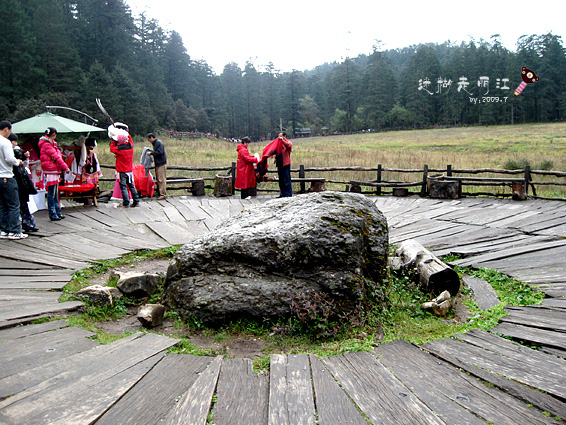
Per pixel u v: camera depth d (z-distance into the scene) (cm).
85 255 625
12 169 671
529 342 348
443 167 2067
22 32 4088
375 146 4738
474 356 325
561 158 2402
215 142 5219
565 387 270
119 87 5159
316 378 288
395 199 1178
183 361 315
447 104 9250
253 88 9269
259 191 1288
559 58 8050
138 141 4772
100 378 280
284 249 410
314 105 10812
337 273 403
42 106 3484
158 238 747
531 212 924
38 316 389
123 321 419
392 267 550
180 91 8369
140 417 236
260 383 283
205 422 232
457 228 813
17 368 290
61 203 1038
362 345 355
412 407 251
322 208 441
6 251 617
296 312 381
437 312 439
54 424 224
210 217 913
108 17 6081
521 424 233
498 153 3209
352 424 233
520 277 534
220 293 407
